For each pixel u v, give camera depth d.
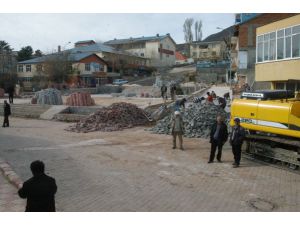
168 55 99.38
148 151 15.61
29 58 84.62
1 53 72.75
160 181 10.84
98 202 8.93
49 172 12.04
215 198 9.18
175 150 15.77
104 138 19.56
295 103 11.79
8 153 15.42
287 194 9.50
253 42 43.34
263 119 12.76
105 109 25.77
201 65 76.62
